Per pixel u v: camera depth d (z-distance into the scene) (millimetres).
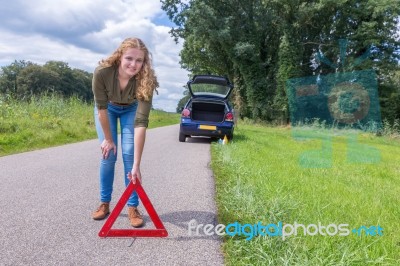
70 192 4227
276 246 2639
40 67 86438
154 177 5242
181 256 2631
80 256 2576
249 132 16359
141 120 3098
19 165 5824
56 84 87000
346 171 6355
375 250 2637
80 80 98250
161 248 2764
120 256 2602
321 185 4832
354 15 33312
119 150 7965
